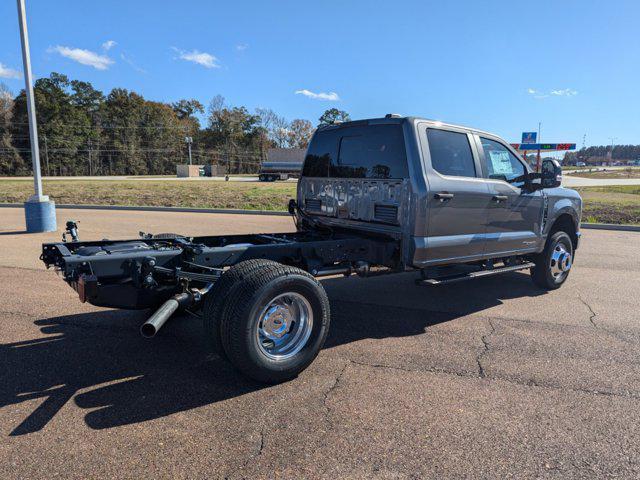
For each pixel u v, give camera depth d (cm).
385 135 508
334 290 675
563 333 502
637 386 378
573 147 4219
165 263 402
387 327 513
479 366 412
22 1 1088
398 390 364
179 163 12656
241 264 377
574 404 347
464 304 611
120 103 12250
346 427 310
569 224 719
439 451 286
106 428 305
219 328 357
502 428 313
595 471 270
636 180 5319
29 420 312
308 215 627
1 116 10350
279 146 13262
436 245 495
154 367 401
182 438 295
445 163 511
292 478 258
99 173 11350
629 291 688
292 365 372
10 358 412
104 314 536
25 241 1016
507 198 571
